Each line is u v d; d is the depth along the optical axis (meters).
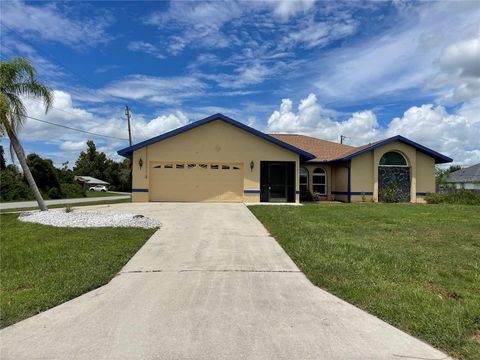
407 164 22.55
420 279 5.62
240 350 3.48
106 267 6.35
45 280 5.64
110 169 77.50
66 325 4.05
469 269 6.18
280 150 19.88
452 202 21.02
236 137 19.72
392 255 7.06
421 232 9.73
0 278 5.85
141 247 8.05
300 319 4.21
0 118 13.53
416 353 3.44
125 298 4.92
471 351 3.42
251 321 4.14
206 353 3.42
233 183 19.73
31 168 37.12
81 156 78.56
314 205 17.81
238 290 5.24
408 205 18.56
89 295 5.07
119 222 10.92
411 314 4.23
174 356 3.37
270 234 9.57
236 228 10.47
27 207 21.34
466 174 41.62
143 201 19.30
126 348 3.52
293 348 3.53
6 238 9.45
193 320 4.16
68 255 7.23
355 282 5.44
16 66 13.73
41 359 3.34
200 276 5.92
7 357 3.38
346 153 23.84
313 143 27.17
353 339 3.71
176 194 19.55
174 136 19.55
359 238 8.85
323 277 5.71
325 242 8.27
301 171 24.52
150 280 5.72
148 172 19.34
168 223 11.31
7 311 4.41
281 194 20.41
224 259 7.01
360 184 22.17
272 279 5.78
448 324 3.95
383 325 4.04
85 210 15.36
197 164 19.61
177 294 5.05
